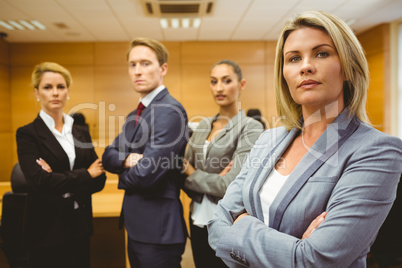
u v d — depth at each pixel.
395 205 1.71
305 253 0.59
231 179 1.27
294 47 0.68
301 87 0.67
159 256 1.29
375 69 5.34
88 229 1.53
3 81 5.88
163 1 3.97
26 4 4.03
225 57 6.18
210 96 6.21
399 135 5.20
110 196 2.33
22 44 6.05
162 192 1.30
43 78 1.51
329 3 4.14
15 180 1.83
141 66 1.41
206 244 1.39
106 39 5.92
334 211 0.60
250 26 5.14
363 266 0.62
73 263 1.48
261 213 0.74
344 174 0.62
